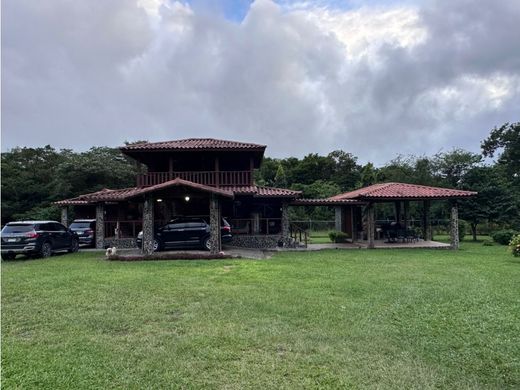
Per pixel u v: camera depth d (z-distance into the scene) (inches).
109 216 868.0
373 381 161.0
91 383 159.9
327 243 900.6
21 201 1291.8
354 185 1911.9
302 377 165.0
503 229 1051.3
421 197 754.2
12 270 454.6
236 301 295.0
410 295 314.2
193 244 663.1
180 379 163.0
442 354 190.4
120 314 260.4
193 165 870.4
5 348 198.1
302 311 265.9
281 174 1796.3
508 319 247.9
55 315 258.4
